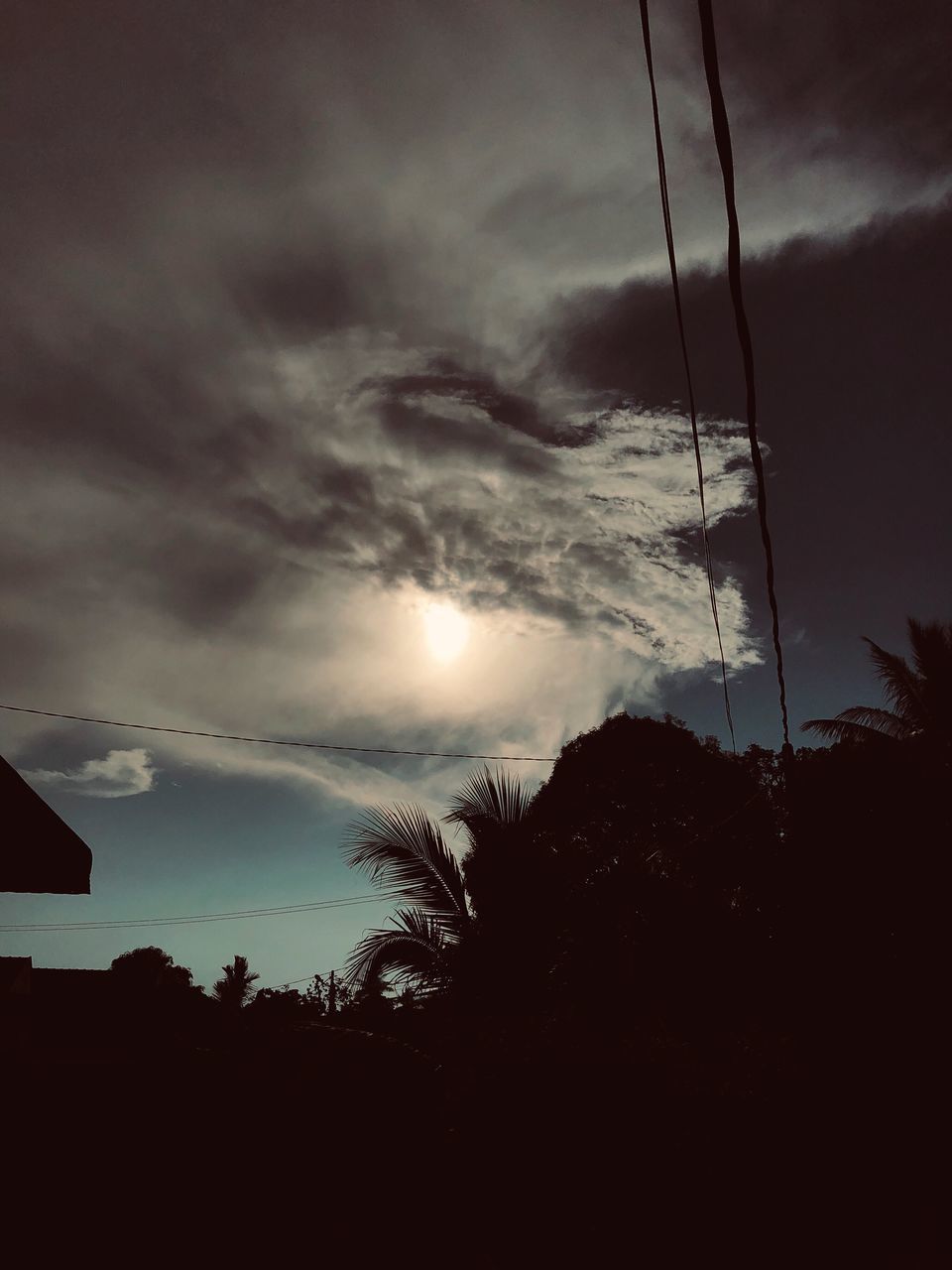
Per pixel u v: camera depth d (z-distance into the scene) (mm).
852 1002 11703
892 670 19078
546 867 12672
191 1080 5199
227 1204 4832
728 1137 8406
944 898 12406
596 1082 8562
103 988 21984
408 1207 5281
